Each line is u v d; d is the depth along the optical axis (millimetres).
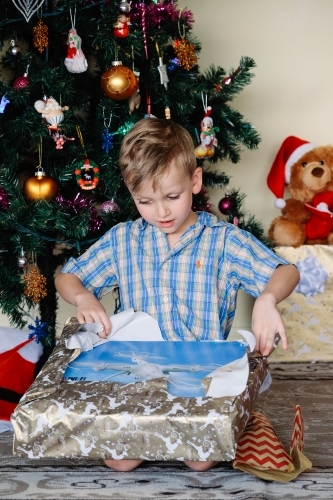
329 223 2049
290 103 2242
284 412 1615
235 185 2271
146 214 1339
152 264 1431
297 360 2047
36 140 1671
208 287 1398
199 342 1290
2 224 1717
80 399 1096
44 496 1188
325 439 1445
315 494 1192
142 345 1280
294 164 2107
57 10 1687
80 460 1337
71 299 1382
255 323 1211
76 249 1909
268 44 2207
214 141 1768
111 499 1173
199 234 1421
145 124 1372
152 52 1794
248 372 1133
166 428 1055
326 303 2023
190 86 1742
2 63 1823
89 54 1896
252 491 1198
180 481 1236
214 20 2184
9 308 1765
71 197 1854
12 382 1657
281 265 1349
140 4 1711
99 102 1760
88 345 1263
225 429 1037
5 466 1313
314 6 2193
